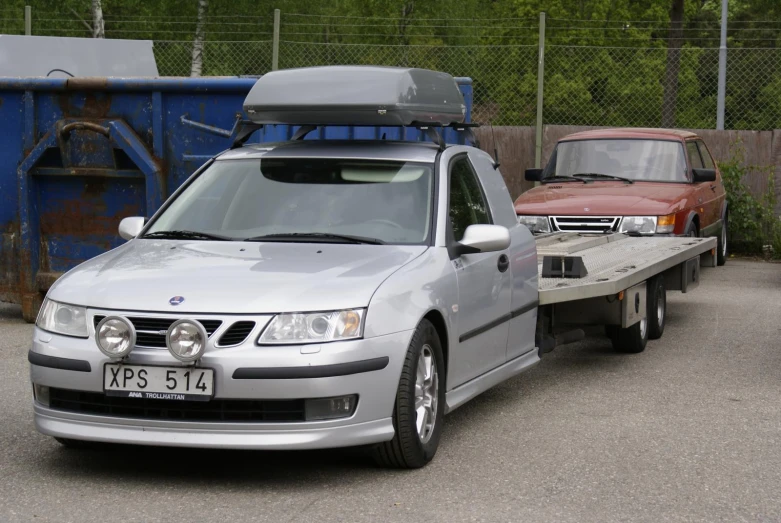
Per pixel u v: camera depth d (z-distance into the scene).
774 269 17.81
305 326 5.87
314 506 5.73
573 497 5.95
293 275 6.21
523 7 42.44
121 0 34.62
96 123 12.14
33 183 12.30
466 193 7.68
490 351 7.65
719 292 15.03
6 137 12.36
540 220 13.72
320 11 37.47
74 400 6.09
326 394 5.83
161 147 12.15
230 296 5.94
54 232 12.43
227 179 7.55
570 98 20.73
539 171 15.39
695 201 14.60
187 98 12.12
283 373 5.77
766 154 19.94
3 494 5.91
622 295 9.53
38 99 12.27
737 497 5.98
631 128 16.27
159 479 6.23
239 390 5.78
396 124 7.60
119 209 12.31
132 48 15.03
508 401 8.50
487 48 20.47
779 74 20.55
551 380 9.36
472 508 5.72
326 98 7.39
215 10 35.38
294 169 7.50
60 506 5.70
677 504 5.84
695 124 21.05
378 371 6.03
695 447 7.06
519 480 6.27
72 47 14.56
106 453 6.78
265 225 7.12
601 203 13.65
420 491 6.02
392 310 6.16
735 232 19.55
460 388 7.16
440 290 6.66
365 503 5.79
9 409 7.90
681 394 8.75
